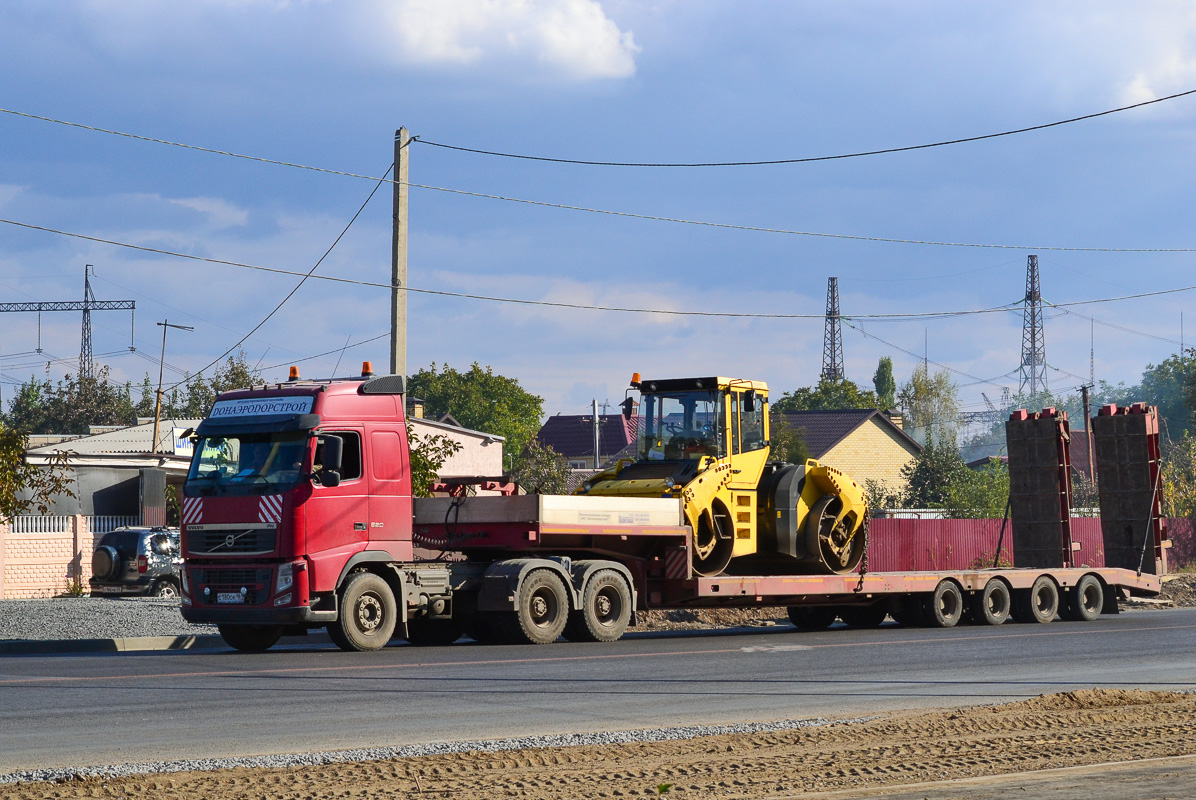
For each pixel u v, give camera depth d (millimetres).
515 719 10531
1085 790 7215
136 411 99688
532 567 17859
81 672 14070
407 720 10422
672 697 11961
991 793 7168
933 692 12492
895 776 7875
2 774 7973
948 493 59656
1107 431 27859
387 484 17406
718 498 20328
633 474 20828
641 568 19703
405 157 25359
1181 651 17188
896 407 108250
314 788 7469
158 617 21219
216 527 16953
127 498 37844
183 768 8188
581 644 18172
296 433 16781
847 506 22016
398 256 25031
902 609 22859
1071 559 26922
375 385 17547
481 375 96812
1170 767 8023
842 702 11711
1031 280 114188
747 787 7531
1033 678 13812
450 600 17953
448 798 7199
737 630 22844
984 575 23172
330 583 16562
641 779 7812
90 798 7148
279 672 14016
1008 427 27875
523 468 57656
